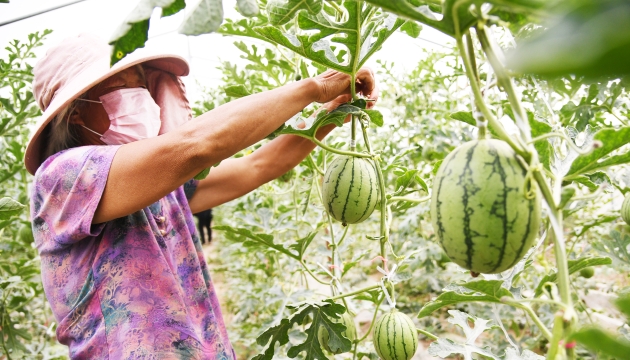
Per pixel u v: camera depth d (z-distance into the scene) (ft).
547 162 5.26
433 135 13.91
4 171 13.96
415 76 17.37
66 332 7.38
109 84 7.44
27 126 20.21
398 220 21.56
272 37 6.30
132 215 7.32
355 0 5.83
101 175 6.29
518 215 4.05
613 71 1.28
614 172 9.90
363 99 6.95
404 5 3.73
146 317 7.11
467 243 4.19
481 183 4.11
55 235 6.86
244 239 10.34
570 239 14.83
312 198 19.53
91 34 7.84
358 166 7.38
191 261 8.09
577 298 10.30
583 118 8.80
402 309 18.79
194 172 6.43
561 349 3.52
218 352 8.04
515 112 3.81
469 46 4.10
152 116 7.74
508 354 6.55
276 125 6.52
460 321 7.22
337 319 8.57
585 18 1.39
